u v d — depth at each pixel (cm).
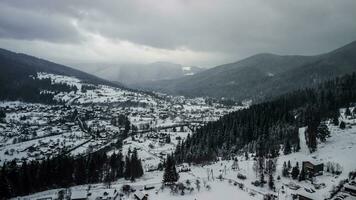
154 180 19962
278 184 16938
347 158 18400
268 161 18800
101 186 18800
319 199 14612
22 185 17750
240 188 17075
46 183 19200
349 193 14812
